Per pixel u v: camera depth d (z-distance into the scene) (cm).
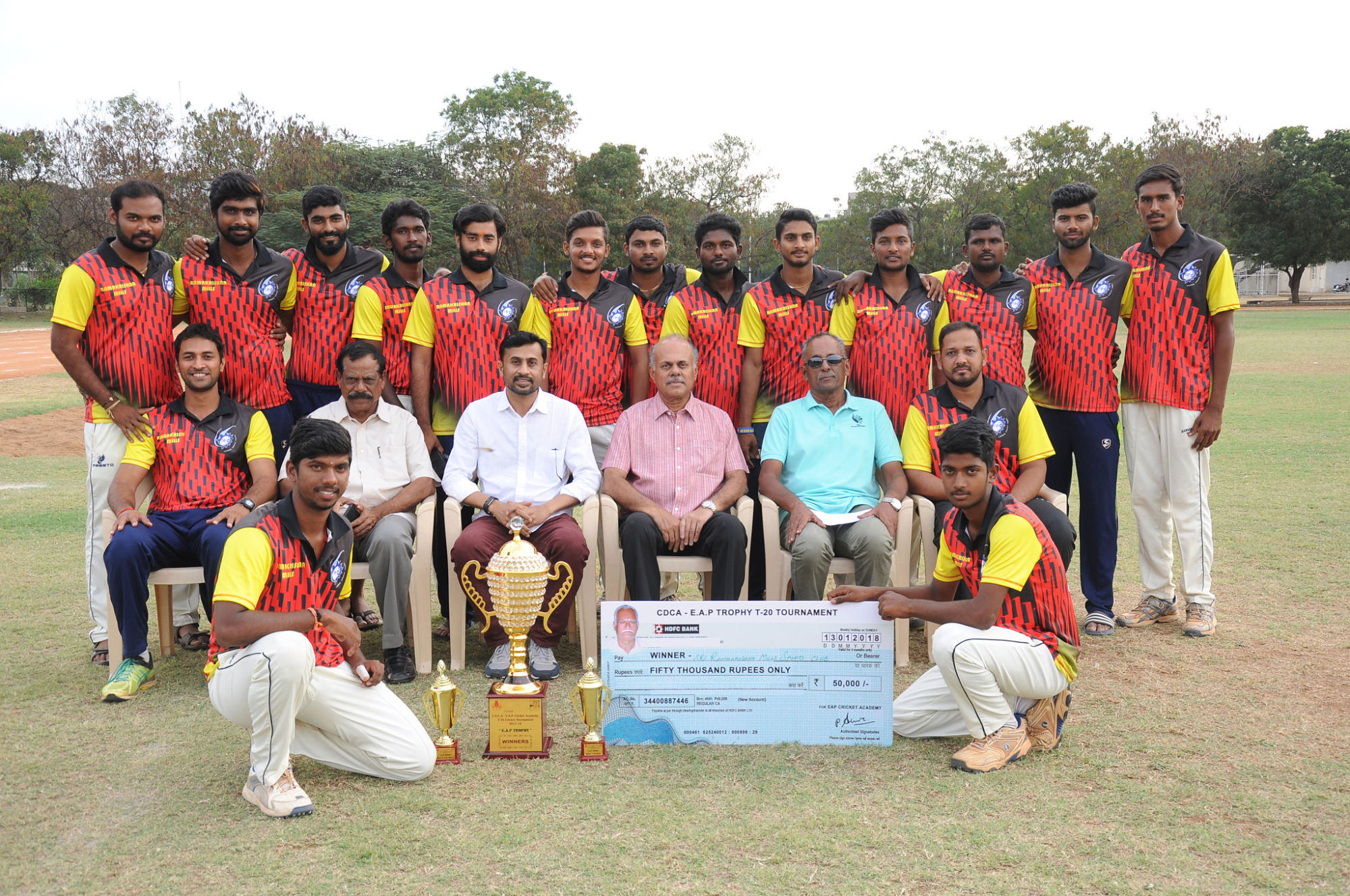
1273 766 330
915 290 505
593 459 466
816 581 432
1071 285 492
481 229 489
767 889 254
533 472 459
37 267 5047
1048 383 500
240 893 256
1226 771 326
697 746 360
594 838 284
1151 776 324
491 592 349
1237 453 997
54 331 444
